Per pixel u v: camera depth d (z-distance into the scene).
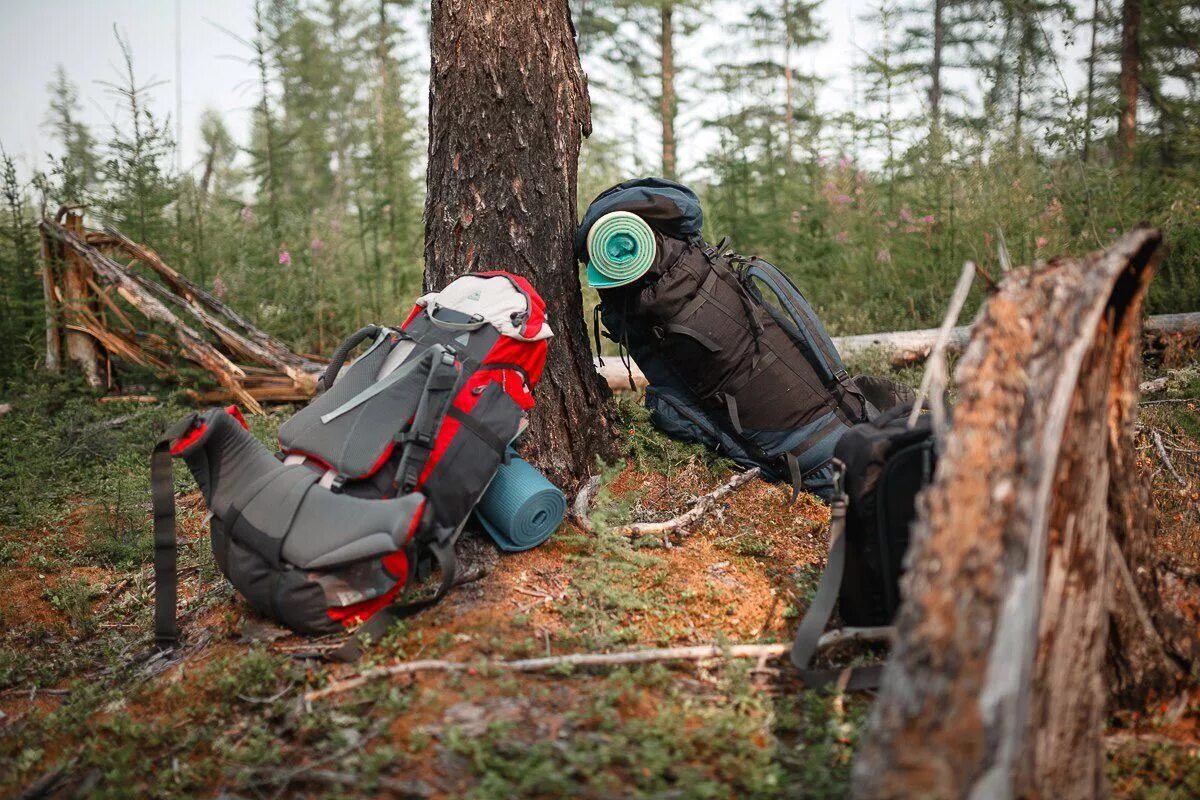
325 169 17.23
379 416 2.87
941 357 2.18
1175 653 2.41
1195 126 7.70
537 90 3.52
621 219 3.53
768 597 3.06
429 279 3.66
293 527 2.72
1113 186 6.71
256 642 2.77
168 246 7.55
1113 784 2.14
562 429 3.66
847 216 8.16
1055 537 1.84
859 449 2.59
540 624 2.81
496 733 2.17
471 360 2.97
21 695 2.86
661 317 3.68
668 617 2.90
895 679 1.62
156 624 2.96
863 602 2.63
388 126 8.75
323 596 2.71
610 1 14.60
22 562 3.78
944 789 1.49
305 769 2.16
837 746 2.21
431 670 2.52
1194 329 5.42
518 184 3.52
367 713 2.37
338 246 8.27
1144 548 2.37
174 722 2.51
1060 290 1.91
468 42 3.46
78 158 7.52
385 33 18.50
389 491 2.82
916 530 1.77
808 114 11.38
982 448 1.76
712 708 2.35
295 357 6.10
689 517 3.53
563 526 3.49
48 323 5.95
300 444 2.90
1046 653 1.78
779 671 2.55
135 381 6.05
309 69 18.02
